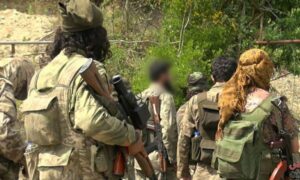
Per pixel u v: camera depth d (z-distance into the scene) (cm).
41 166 421
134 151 425
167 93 717
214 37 1001
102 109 403
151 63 730
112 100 412
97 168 413
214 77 616
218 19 1016
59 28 437
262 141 486
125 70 1100
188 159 641
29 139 428
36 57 1196
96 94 408
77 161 416
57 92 417
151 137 702
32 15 1953
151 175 441
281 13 1021
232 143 487
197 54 959
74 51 428
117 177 426
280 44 1005
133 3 1235
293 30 1007
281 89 1452
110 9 1295
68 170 414
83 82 409
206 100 610
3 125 476
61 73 422
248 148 484
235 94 496
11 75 559
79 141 414
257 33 1021
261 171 486
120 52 1109
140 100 450
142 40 1150
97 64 419
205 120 604
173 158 716
